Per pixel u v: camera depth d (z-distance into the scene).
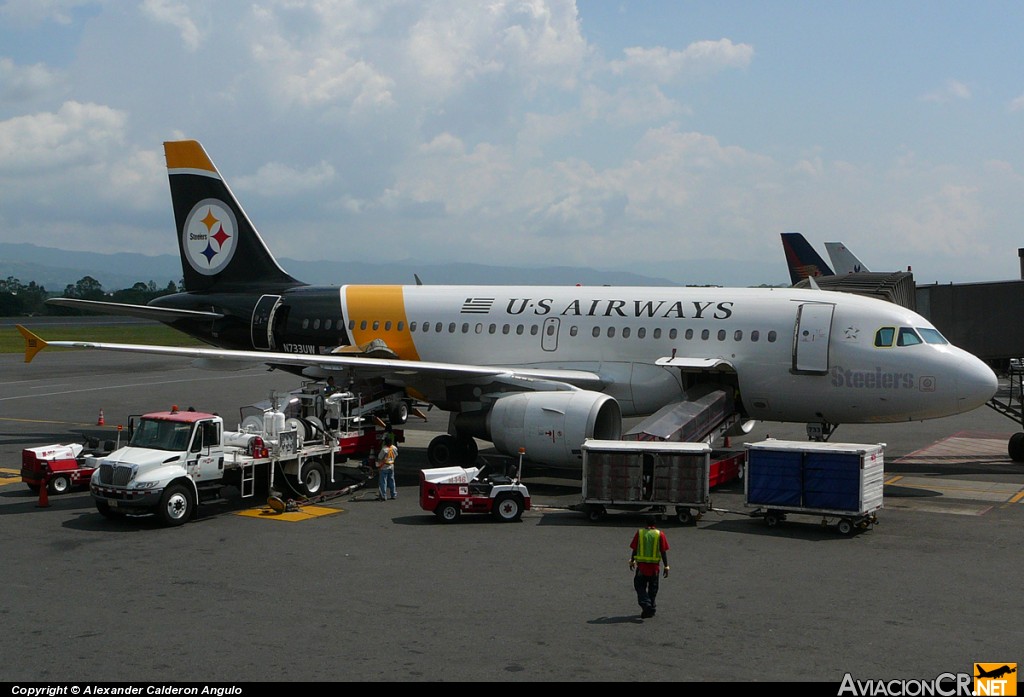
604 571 18.03
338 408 27.36
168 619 15.06
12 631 14.50
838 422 28.33
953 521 22.66
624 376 29.80
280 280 37.56
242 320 36.72
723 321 28.94
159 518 21.78
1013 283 57.22
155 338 110.88
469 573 17.86
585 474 22.61
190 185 38.12
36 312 184.75
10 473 29.12
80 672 12.78
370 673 12.72
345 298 35.34
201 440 22.75
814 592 16.66
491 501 22.53
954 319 58.22
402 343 33.88
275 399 26.42
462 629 14.58
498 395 28.52
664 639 14.14
